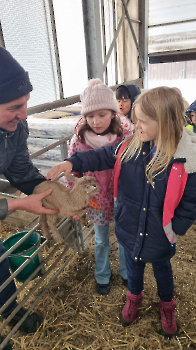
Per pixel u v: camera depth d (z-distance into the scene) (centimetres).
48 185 121
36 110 338
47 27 337
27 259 143
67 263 190
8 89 86
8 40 281
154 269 134
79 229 198
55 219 125
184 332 145
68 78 401
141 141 113
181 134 101
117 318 156
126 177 119
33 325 148
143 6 612
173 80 795
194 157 99
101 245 162
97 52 428
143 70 688
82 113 139
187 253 203
